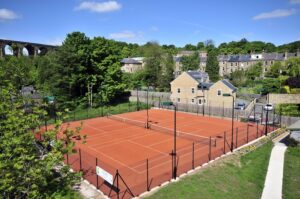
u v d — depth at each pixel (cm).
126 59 10662
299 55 9262
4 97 1270
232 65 10000
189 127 3919
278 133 3469
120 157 2595
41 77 5400
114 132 3653
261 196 1770
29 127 1273
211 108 4894
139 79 7850
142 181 1992
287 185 1934
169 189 1831
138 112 5256
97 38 5944
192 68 9794
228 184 1933
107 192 1806
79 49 5550
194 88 5647
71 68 5284
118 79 6116
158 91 7150
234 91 5312
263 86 6431
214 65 8400
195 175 2067
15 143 1069
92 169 2248
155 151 2777
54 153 1211
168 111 5378
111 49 6072
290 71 7088
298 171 2197
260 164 2328
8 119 1120
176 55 12706
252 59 9594
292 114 4219
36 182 1128
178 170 2188
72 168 2262
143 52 12488
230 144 2975
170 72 7438
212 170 2173
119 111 5241
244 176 2073
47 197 1142
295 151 2695
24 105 1455
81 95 5647
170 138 3306
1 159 1024
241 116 4484
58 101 5150
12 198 1153
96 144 3066
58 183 1303
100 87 5859
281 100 5072
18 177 1079
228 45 14538
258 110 4709
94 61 5788
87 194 1783
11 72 1912
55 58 5431
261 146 2897
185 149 2823
